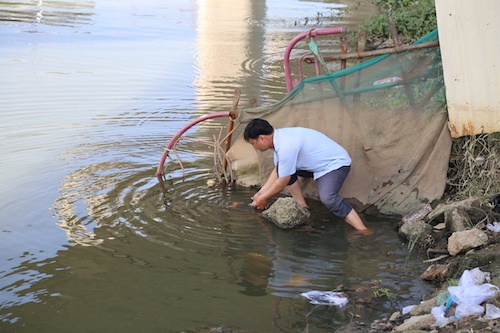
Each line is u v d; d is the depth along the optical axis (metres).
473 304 5.20
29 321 5.52
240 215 7.57
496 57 6.90
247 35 18.23
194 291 6.00
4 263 6.42
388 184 7.55
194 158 9.18
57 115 10.80
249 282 6.16
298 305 5.77
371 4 23.83
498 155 7.37
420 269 6.36
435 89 7.36
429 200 7.37
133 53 15.46
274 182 7.28
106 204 7.71
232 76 13.66
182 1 24.41
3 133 9.89
